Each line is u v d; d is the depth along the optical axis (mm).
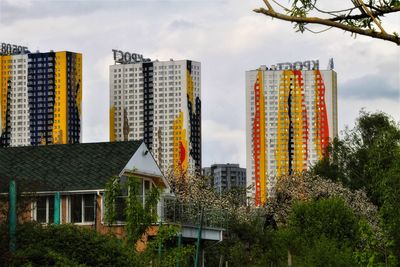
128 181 45094
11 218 36406
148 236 52781
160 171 62188
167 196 61875
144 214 44094
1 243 35969
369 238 50875
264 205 98375
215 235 63375
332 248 62000
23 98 183750
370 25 11664
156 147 192750
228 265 67438
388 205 50344
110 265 38281
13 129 184000
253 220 80562
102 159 59594
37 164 59938
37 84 183375
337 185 99438
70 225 38562
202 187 88750
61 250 37625
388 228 49781
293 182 99938
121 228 54094
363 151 108938
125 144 60938
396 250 49406
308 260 61625
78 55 185125
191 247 45719
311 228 76438
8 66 184750
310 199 90750
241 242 70812
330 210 76938
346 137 113125
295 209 78688
